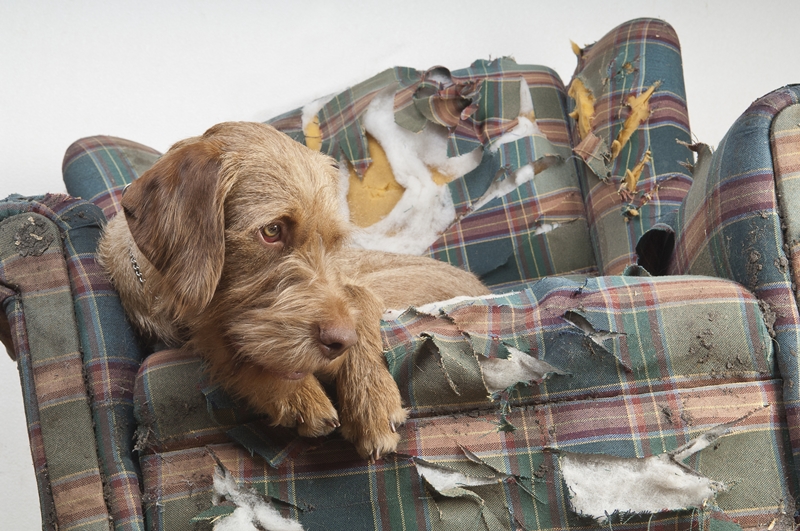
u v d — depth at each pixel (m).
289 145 1.98
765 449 1.77
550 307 1.89
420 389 1.87
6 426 3.65
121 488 1.91
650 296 1.85
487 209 3.31
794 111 1.92
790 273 1.83
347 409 1.83
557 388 1.85
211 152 1.84
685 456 1.77
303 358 1.69
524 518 1.81
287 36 4.07
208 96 4.00
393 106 3.43
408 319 1.97
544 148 3.31
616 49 3.31
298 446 1.86
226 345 1.84
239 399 1.87
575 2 4.18
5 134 3.76
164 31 3.96
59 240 2.14
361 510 1.83
